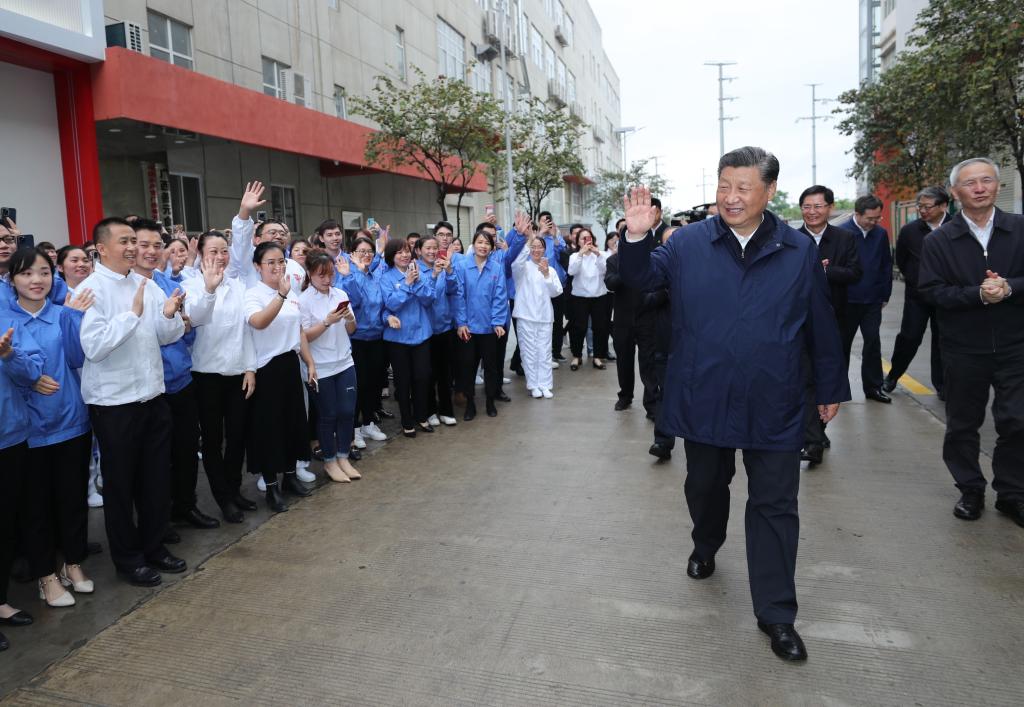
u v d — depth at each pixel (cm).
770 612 287
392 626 313
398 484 508
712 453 315
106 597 349
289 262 510
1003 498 407
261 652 297
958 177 389
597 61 5497
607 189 4162
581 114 4406
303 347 486
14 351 305
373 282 607
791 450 287
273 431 455
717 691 262
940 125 1452
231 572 373
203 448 440
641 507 446
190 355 429
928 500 441
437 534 414
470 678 274
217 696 268
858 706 251
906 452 540
